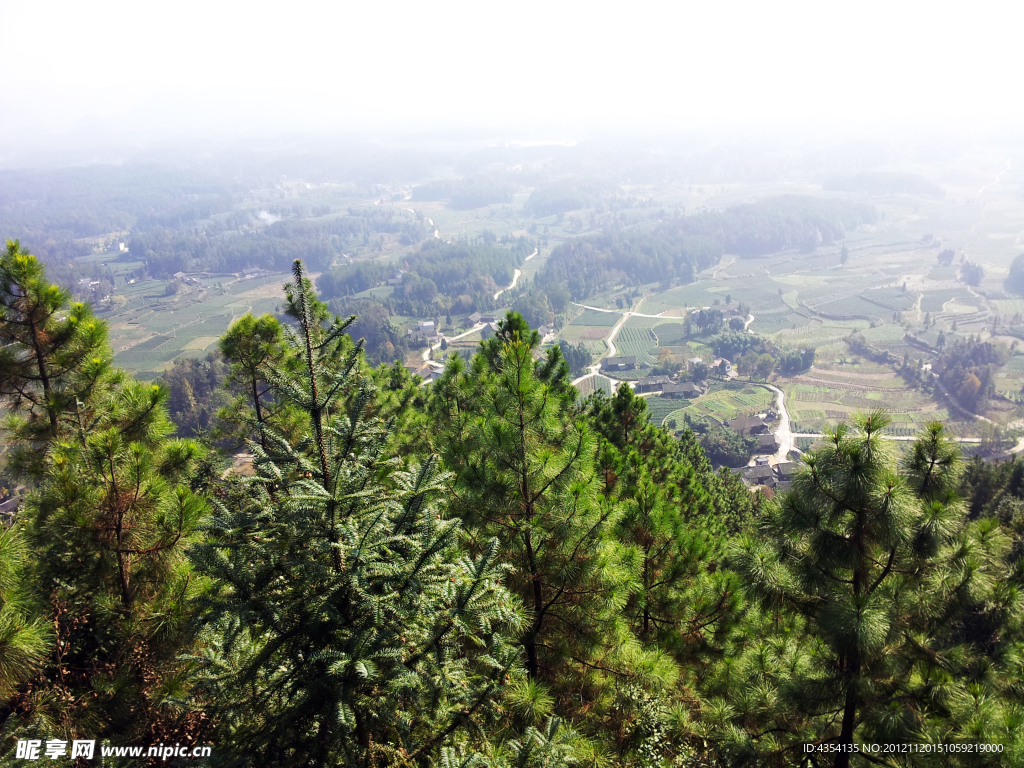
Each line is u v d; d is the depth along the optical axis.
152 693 6.28
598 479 9.12
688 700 9.63
